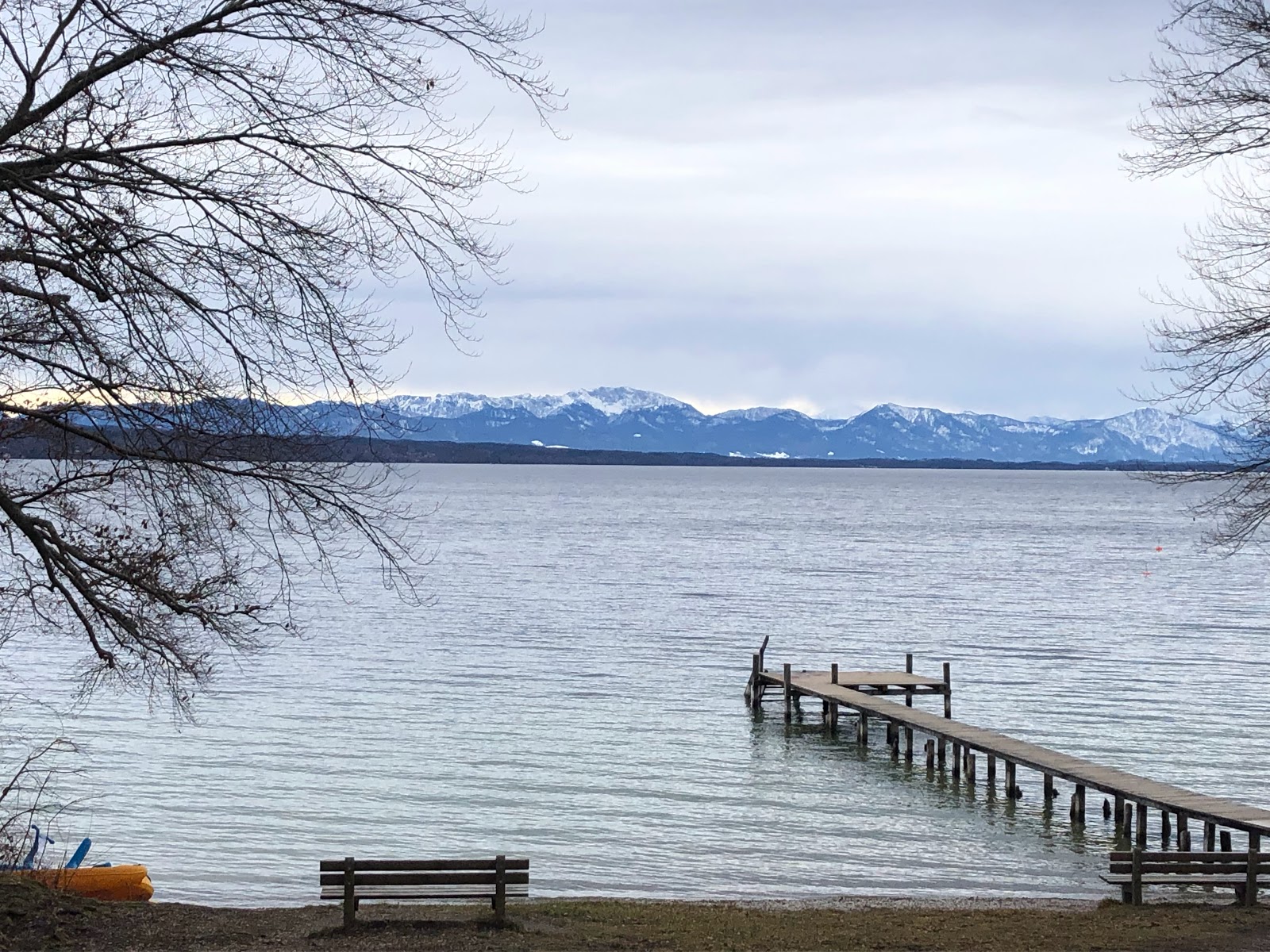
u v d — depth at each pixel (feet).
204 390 35.37
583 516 522.47
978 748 92.38
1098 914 53.78
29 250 34.99
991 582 261.24
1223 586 256.93
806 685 118.32
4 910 43.32
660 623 188.34
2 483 38.11
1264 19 43.39
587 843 75.92
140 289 34.63
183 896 64.18
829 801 88.63
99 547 38.78
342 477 38.60
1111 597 233.35
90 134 35.04
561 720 114.73
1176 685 136.05
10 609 44.29
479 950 44.27
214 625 39.93
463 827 78.69
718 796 88.94
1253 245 46.80
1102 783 79.05
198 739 101.91
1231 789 89.71
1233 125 45.24
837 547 358.02
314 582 231.30
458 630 175.83
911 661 137.39
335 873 49.52
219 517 38.19
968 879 69.62
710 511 583.99
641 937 48.55
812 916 55.57
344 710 116.16
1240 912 53.11
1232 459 48.52
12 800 80.53
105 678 65.57
